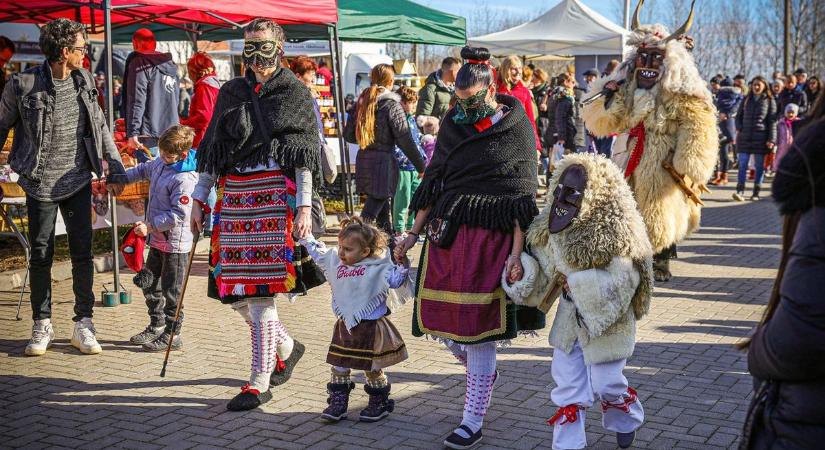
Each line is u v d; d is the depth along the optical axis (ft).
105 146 18.54
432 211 13.24
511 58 30.37
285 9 27.30
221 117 14.28
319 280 15.23
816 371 5.88
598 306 11.47
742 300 23.15
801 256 5.89
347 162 33.09
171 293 18.08
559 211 11.75
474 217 12.55
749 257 29.73
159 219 17.63
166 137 17.76
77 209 18.04
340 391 14.21
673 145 21.30
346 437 13.56
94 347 17.88
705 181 21.72
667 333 19.60
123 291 22.26
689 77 21.13
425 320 13.06
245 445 13.21
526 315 13.26
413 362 17.40
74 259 18.04
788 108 44.98
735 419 14.20
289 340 15.92
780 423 6.17
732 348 18.38
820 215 5.85
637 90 21.56
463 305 12.63
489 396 13.25
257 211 14.32
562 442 12.05
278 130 14.05
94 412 14.61
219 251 14.78
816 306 5.72
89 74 18.43
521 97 30.42
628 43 21.98
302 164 14.05
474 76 12.53
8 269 24.44
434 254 13.12
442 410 14.75
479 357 13.07
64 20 17.75
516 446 13.16
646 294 11.96
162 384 16.07
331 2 29.48
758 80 45.24
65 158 17.78
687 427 13.84
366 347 13.80
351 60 56.90
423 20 36.40
